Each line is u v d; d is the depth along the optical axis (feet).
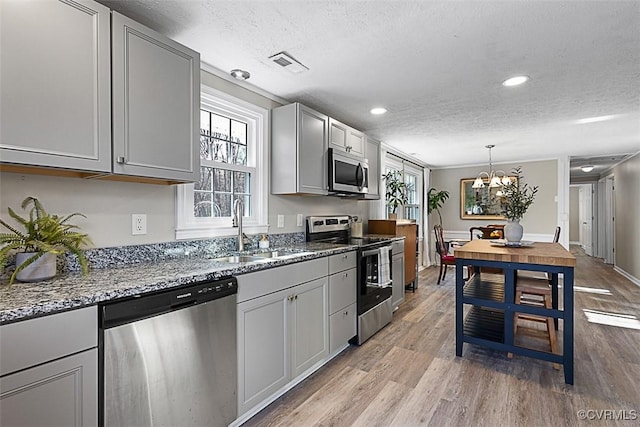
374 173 13.08
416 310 12.69
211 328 5.19
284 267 6.73
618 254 20.67
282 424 5.90
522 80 8.32
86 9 4.62
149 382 4.37
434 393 6.89
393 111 10.84
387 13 5.52
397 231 14.37
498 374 7.68
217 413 5.30
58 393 3.57
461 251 8.62
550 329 8.13
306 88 8.89
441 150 17.54
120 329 4.08
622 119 11.64
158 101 5.51
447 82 8.48
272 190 9.39
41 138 4.19
